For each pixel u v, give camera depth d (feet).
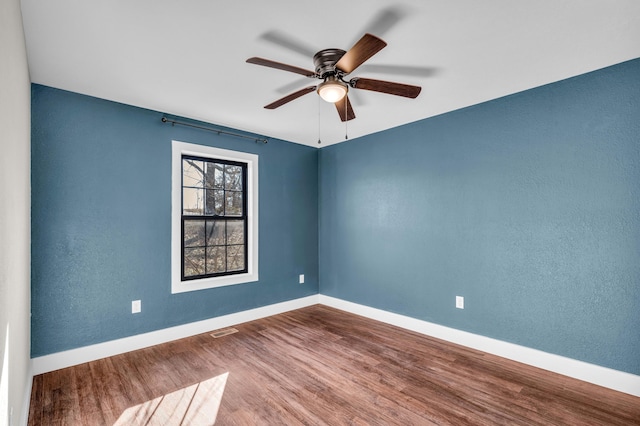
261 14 5.46
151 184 9.93
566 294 7.95
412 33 6.03
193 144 10.88
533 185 8.52
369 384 7.48
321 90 6.21
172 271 10.28
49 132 8.22
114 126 9.28
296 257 14.05
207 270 11.48
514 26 5.83
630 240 7.09
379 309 12.32
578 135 7.80
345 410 6.48
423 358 8.87
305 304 14.29
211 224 11.64
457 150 10.11
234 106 9.73
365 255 12.89
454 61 7.09
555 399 6.84
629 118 7.12
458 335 9.95
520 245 8.74
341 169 13.94
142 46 6.42
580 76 7.77
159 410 6.48
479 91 8.72
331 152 14.42
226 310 11.61
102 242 8.98
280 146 13.57
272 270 13.15
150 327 9.80
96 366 8.38
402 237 11.60
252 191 12.56
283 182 13.64
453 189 10.19
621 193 7.21
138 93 8.73
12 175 4.51
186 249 10.99
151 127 9.98
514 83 8.24
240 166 12.57
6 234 3.96
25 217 6.56
